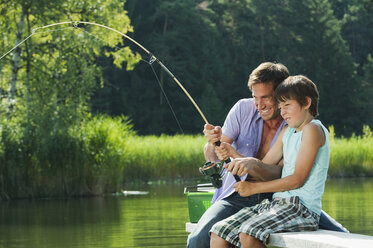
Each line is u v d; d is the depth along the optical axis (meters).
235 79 67.38
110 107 62.47
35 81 20.03
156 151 22.83
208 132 5.07
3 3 20.77
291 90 4.63
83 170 17.59
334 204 12.91
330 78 68.44
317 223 4.64
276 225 4.48
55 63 20.09
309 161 4.56
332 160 25.42
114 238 9.04
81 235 9.48
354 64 70.00
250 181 5.22
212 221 5.05
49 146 17.53
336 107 68.25
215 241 4.73
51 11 21.00
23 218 11.92
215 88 65.31
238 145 5.34
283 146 4.80
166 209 12.76
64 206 14.16
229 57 67.69
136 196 16.28
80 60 20.31
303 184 4.63
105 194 17.64
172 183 21.34
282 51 68.12
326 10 69.69
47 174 17.53
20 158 17.34
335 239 4.18
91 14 21.34
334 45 69.06
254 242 4.47
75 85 19.67
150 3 66.12
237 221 4.72
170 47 63.50
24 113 18.81
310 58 68.81
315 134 4.56
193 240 5.08
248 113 5.28
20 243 8.95
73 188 17.56
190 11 64.75
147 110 63.31
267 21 69.06
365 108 69.00
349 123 68.56
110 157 17.84
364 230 9.13
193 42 64.56
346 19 78.69
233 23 69.44
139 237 9.06
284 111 4.70
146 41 63.94
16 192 17.23
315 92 4.68
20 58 20.53
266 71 5.00
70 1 21.03
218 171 5.07
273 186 4.61
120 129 18.64
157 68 63.25
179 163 23.09
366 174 26.00
